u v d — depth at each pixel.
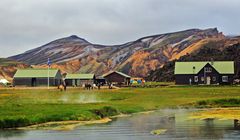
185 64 179.88
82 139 38.38
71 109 59.28
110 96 98.00
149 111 69.56
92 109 59.06
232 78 172.38
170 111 69.62
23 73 185.00
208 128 45.81
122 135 40.94
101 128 46.34
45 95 102.06
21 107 63.34
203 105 79.31
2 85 193.38
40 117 50.53
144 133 42.34
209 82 174.12
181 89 128.38
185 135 40.66
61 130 44.56
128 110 66.50
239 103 80.19
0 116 49.41
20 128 45.81
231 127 46.50
